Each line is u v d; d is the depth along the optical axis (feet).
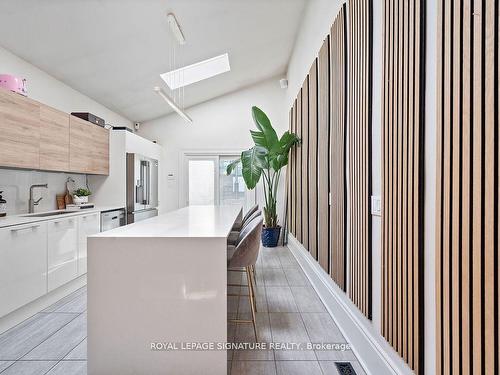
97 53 11.82
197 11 11.31
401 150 4.74
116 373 5.51
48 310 8.94
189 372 5.50
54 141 10.82
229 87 20.22
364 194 6.26
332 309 8.45
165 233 5.88
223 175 21.35
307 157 12.58
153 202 18.28
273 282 11.46
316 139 10.94
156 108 19.42
